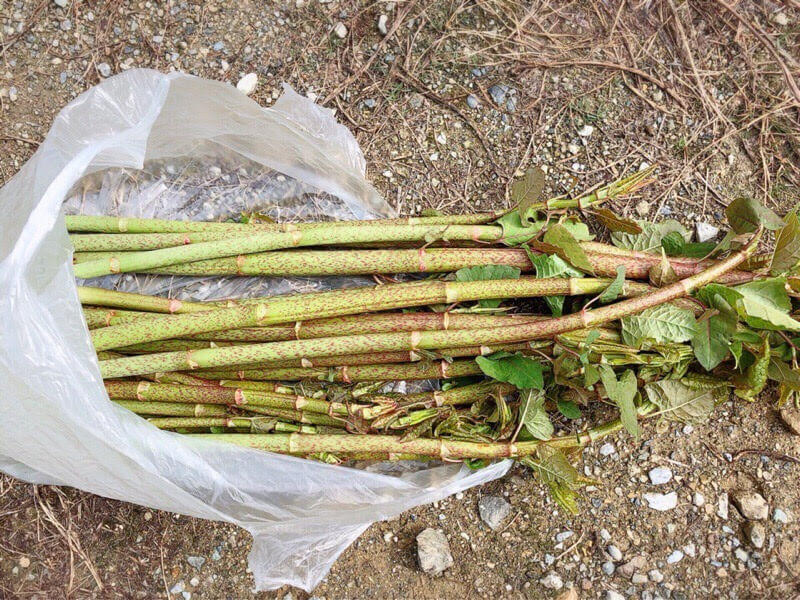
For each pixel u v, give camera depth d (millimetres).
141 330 606
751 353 624
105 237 644
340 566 712
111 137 589
